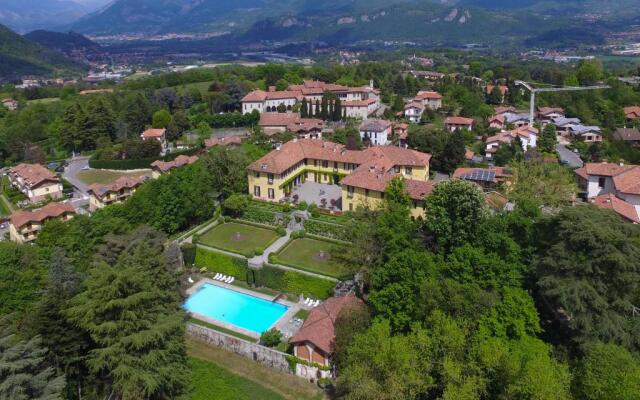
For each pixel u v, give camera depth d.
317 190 110.38
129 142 155.50
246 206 100.81
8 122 190.25
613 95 188.00
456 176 108.56
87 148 172.88
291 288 77.88
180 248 86.50
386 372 47.34
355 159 109.56
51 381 44.62
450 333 47.91
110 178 144.38
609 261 49.19
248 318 72.12
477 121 161.88
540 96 197.88
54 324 52.06
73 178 146.38
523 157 122.69
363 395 46.91
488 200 83.06
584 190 103.62
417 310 54.34
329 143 120.19
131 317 49.94
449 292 52.59
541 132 149.50
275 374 60.69
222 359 63.88
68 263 70.69
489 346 46.56
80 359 52.28
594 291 49.22
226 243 89.06
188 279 81.75
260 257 83.00
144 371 49.75
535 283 56.94
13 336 45.16
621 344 48.41
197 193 97.31
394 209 70.75
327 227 88.81
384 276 58.62
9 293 67.12
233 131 178.88
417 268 56.97
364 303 64.50
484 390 45.19
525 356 44.88
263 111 192.88
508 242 58.41
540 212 65.69
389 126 154.88
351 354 51.59
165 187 95.12
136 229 80.75
